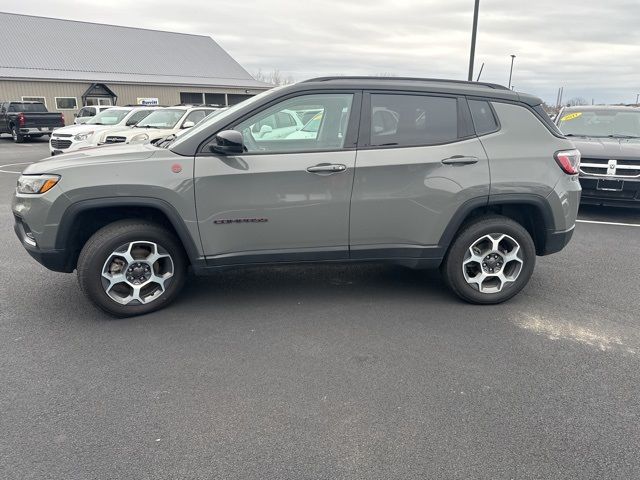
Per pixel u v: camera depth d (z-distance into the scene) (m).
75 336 3.63
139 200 3.63
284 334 3.70
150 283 3.97
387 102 3.91
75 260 3.90
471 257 4.17
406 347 3.52
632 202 7.22
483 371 3.21
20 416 2.70
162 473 2.31
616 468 2.38
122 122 14.39
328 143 3.86
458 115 3.99
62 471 2.31
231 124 3.77
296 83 3.92
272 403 2.85
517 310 4.18
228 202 3.76
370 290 4.59
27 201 3.65
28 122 23.58
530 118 4.11
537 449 2.50
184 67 41.62
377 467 2.37
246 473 2.32
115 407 2.80
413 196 3.92
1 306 4.15
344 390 2.98
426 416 2.74
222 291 4.54
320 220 3.89
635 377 3.16
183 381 3.06
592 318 4.03
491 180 3.97
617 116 8.75
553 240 4.24
